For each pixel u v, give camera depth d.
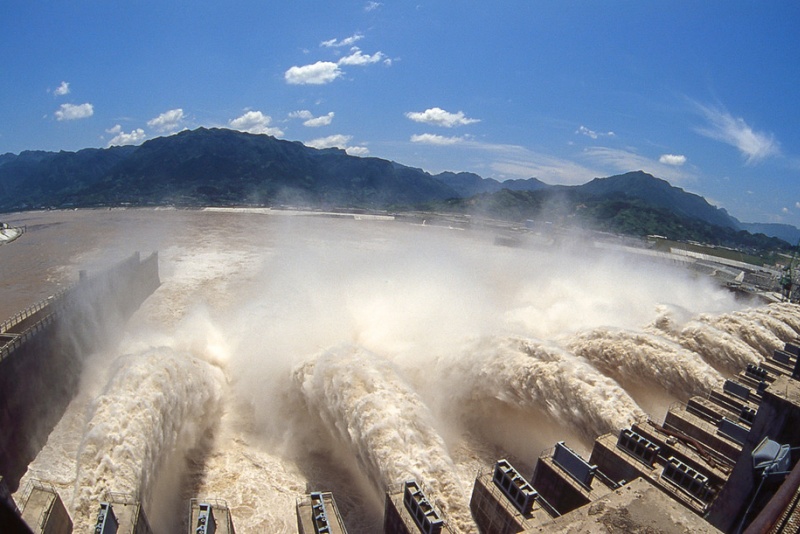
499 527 21.12
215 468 34.59
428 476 28.69
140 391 33.28
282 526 29.42
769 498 17.31
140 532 21.42
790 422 18.47
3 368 35.59
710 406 28.91
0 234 143.38
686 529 13.88
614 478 24.33
